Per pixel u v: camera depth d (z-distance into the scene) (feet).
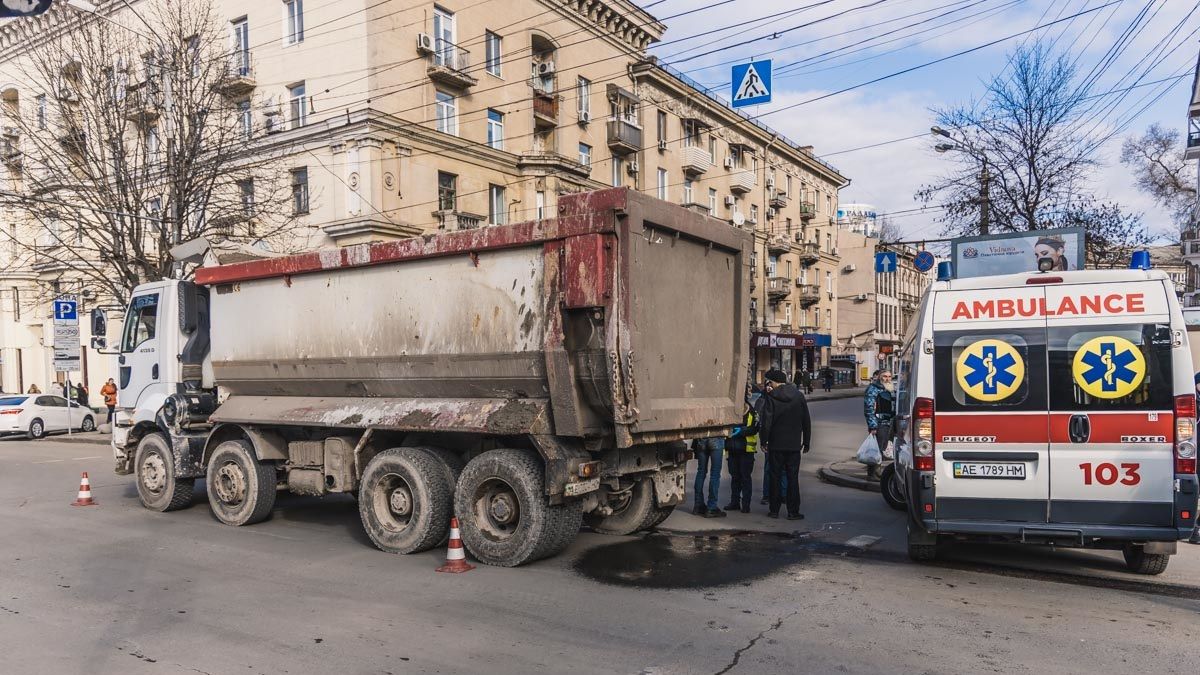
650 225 22.24
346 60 80.74
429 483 24.47
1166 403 19.29
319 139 82.43
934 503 20.98
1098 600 19.51
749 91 45.65
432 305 24.73
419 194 84.89
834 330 202.18
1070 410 19.92
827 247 198.08
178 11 70.44
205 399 32.50
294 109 85.71
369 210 79.61
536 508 22.45
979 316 20.84
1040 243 46.68
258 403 29.84
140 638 17.06
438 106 88.33
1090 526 19.72
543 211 99.40
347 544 26.53
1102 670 14.94
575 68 108.37
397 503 25.20
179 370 32.83
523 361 22.81
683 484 27.68
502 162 95.86
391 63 81.87
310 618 18.35
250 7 87.35
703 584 21.17
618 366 21.06
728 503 34.68
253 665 15.44
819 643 16.47
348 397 27.73
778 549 25.48
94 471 48.98
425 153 85.71
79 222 67.72
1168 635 16.87
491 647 16.35
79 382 108.99
